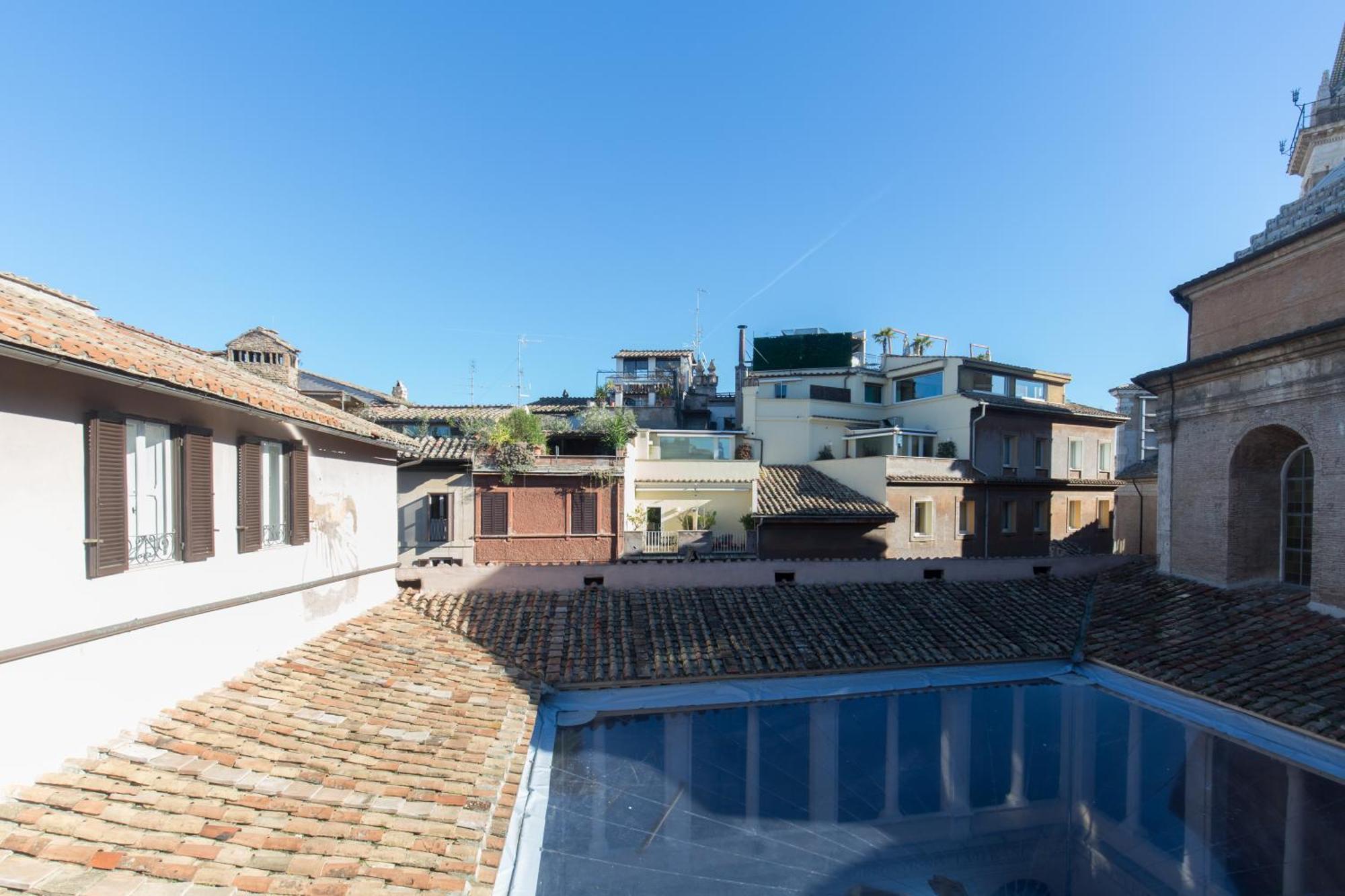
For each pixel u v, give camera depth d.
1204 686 9.83
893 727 9.59
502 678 9.95
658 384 40.25
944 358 28.89
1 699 5.19
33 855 4.68
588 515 22.23
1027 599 14.02
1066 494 28.56
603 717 9.52
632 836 6.95
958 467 26.03
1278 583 12.54
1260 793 7.77
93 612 6.08
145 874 4.73
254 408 8.00
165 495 7.23
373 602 12.43
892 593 13.94
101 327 8.33
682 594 13.34
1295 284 11.88
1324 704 8.66
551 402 38.75
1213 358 12.77
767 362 36.69
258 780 6.18
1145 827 7.39
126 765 5.95
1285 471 12.81
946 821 7.50
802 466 28.44
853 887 6.43
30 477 5.48
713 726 9.39
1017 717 9.95
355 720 7.85
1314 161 17.48
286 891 4.83
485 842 6.04
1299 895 6.17
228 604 8.14
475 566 13.41
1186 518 13.84
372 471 12.55
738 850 6.85
